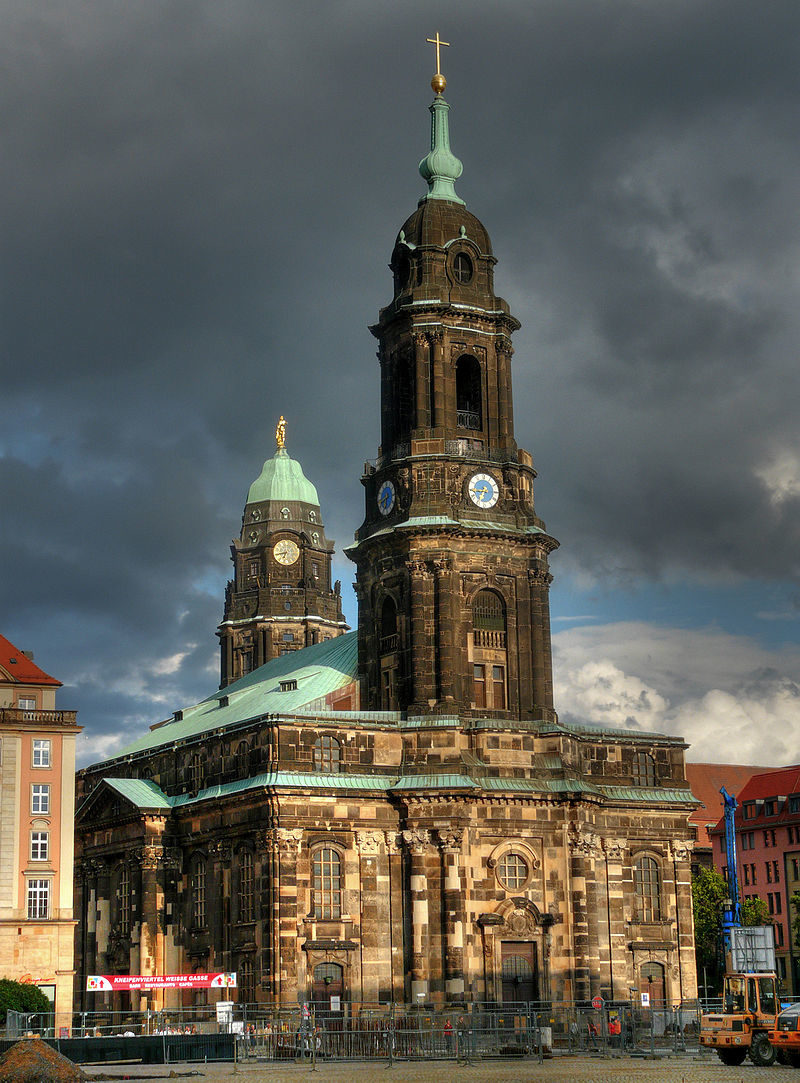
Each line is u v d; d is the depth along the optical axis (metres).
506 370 129.88
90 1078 72.00
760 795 183.00
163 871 128.88
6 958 121.00
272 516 182.75
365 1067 84.19
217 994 121.12
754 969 110.44
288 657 154.38
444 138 134.62
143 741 152.12
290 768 116.62
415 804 117.25
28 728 125.31
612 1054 95.62
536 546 126.12
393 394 130.25
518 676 124.06
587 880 119.94
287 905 113.88
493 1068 80.75
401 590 124.25
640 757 130.00
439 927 115.62
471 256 130.88
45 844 124.19
